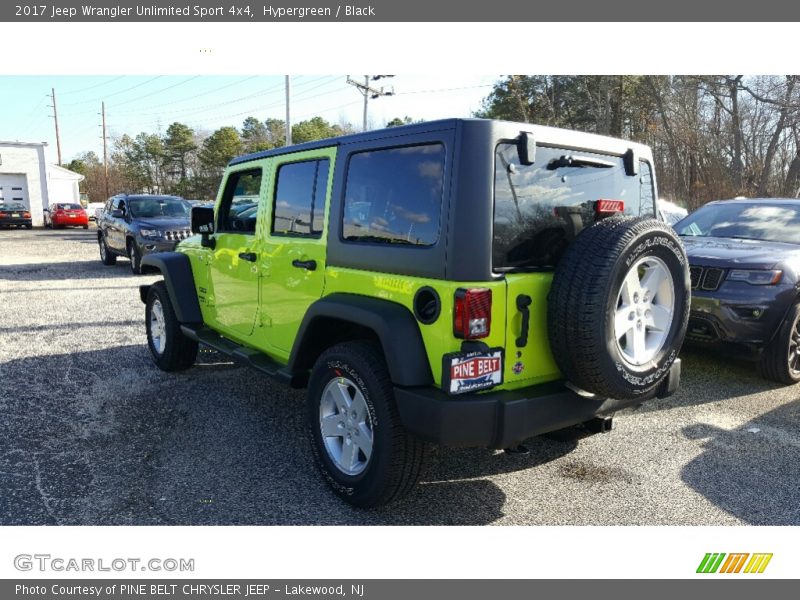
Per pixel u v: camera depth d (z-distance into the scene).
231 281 4.41
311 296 3.46
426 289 2.69
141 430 4.15
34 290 10.23
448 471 3.62
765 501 3.27
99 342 6.61
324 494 3.29
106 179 56.47
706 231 6.35
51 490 3.29
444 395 2.63
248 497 3.25
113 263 14.25
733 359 6.05
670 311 2.98
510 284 2.68
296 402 4.73
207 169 64.94
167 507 3.13
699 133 22.69
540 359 2.85
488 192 2.61
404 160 2.88
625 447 3.97
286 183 3.75
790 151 20.77
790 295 4.97
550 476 3.56
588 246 2.69
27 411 4.49
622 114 27.95
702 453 3.87
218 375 5.43
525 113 29.12
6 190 33.16
